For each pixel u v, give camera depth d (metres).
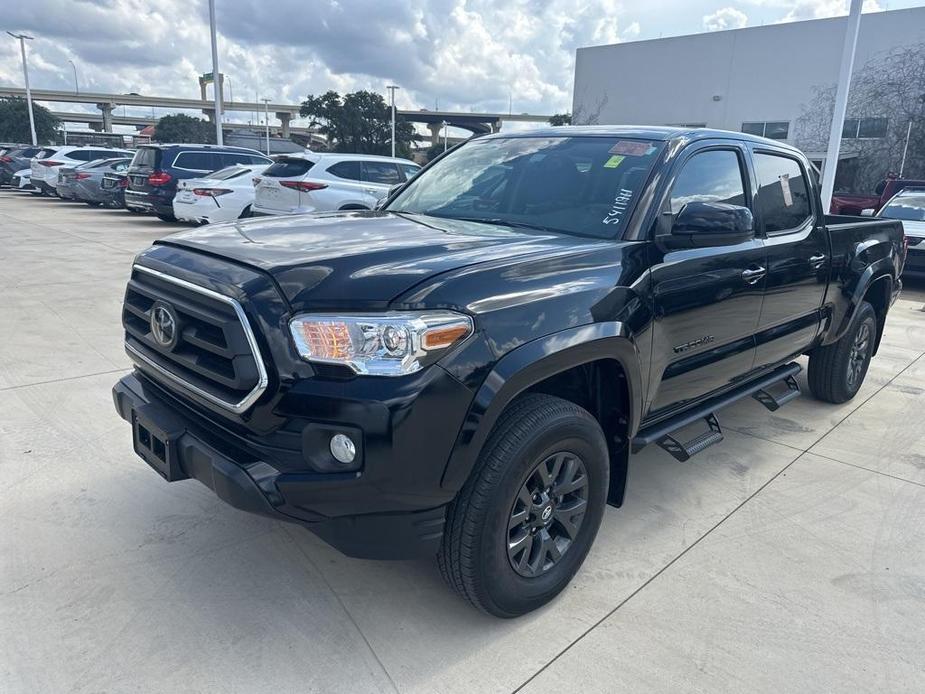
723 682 2.44
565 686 2.39
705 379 3.51
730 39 33.28
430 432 2.19
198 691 2.31
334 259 2.41
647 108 36.75
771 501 3.78
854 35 12.73
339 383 2.17
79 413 4.53
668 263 3.05
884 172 29.64
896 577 3.11
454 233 2.98
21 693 2.27
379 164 12.62
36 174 24.66
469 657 2.51
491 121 108.69
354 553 2.36
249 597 2.79
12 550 3.03
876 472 4.19
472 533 2.41
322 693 2.32
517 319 2.39
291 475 2.23
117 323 6.86
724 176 3.62
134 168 16.73
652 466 4.18
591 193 3.27
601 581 3.00
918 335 7.85
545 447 2.54
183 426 2.57
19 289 8.35
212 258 2.60
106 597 2.75
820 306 4.51
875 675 2.50
